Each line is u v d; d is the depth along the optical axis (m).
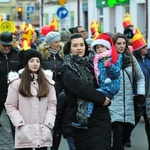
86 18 71.06
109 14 63.59
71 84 11.87
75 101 12.08
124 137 15.78
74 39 12.38
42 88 12.84
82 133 11.99
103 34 13.19
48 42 17.22
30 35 22.62
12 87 12.91
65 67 12.06
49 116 12.92
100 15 66.69
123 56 15.30
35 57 12.92
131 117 15.24
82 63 12.02
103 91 11.95
